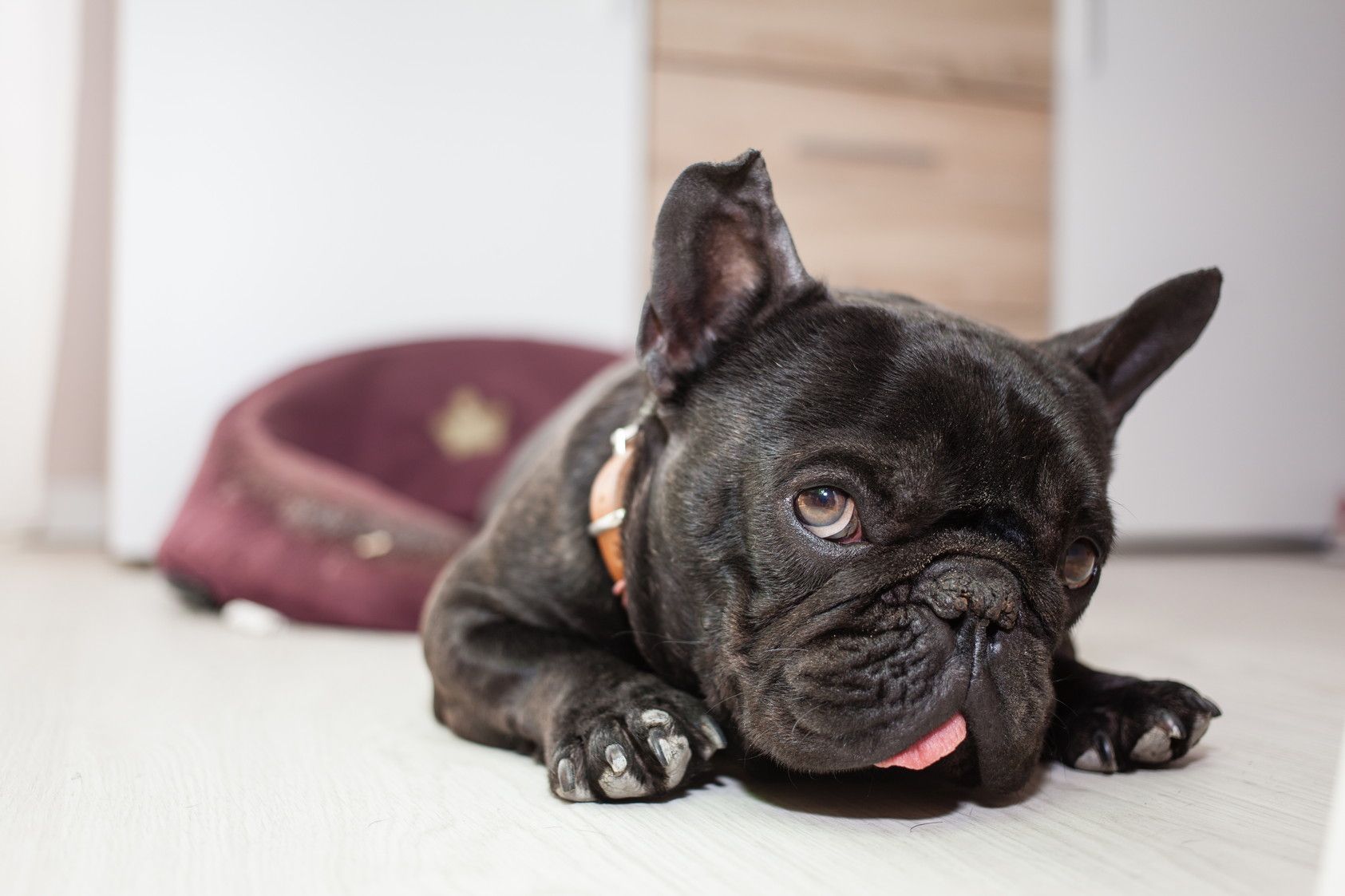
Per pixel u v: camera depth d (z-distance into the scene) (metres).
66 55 1.51
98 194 1.67
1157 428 1.69
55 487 1.68
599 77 1.47
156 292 1.36
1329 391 1.77
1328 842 0.44
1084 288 1.69
